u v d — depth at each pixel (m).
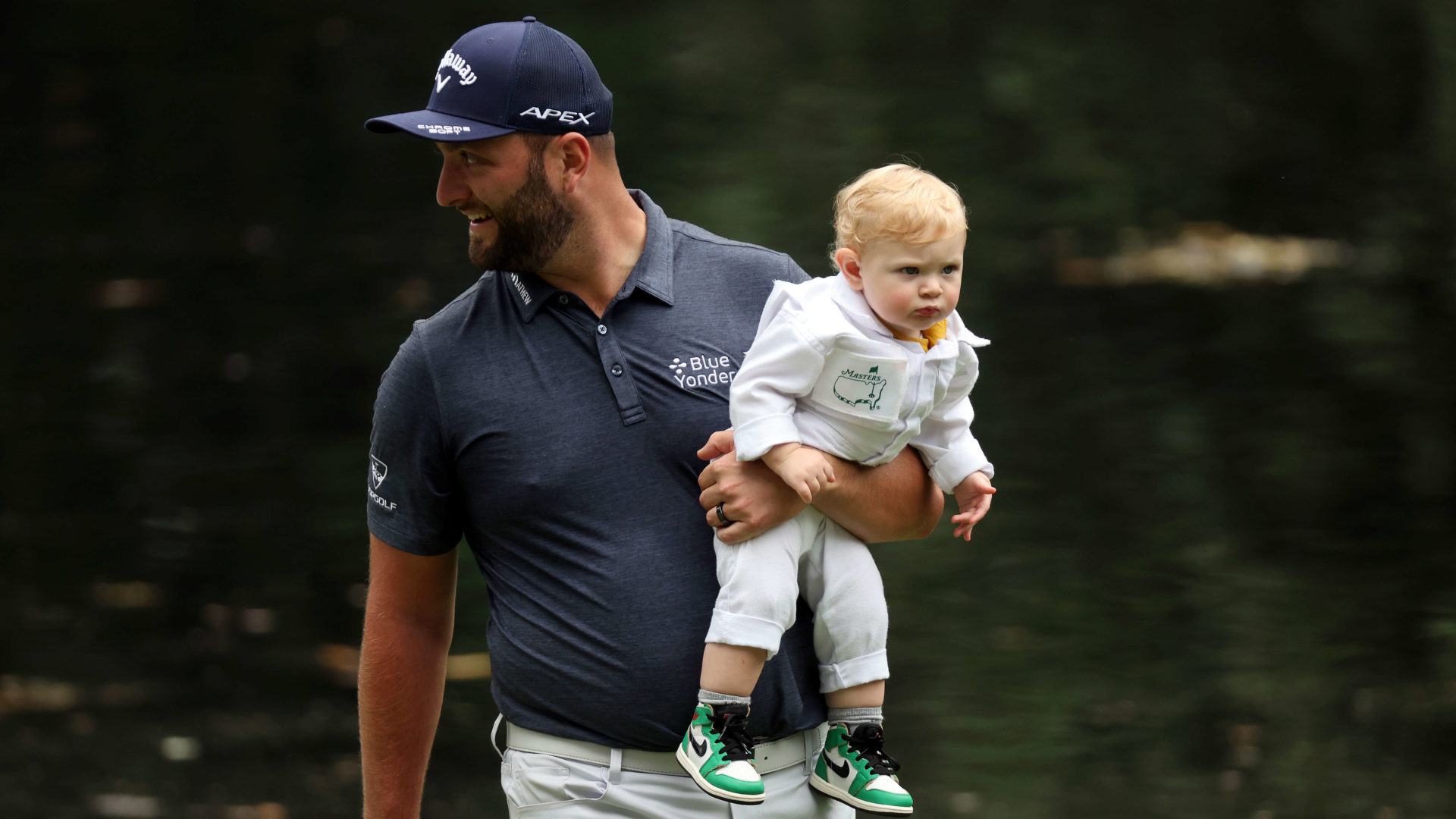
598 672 10.21
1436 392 36.81
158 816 18.69
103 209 56.75
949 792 19.16
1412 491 30.08
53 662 23.69
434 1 79.19
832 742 10.45
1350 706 21.14
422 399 10.48
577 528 10.28
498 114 9.83
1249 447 33.09
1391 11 63.53
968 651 23.20
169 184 59.81
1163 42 71.50
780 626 9.94
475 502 10.52
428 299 45.12
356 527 29.14
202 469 32.41
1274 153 60.28
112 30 76.25
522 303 10.44
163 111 68.06
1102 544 27.44
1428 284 46.78
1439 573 26.02
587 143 10.11
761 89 65.81
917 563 26.61
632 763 10.34
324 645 24.33
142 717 21.75
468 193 10.07
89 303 45.91
